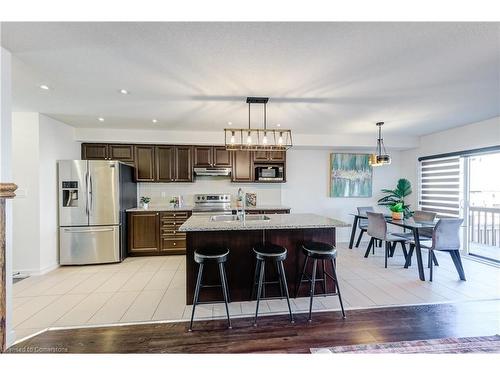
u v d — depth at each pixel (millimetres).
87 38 1733
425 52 1922
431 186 5082
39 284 3133
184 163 4812
